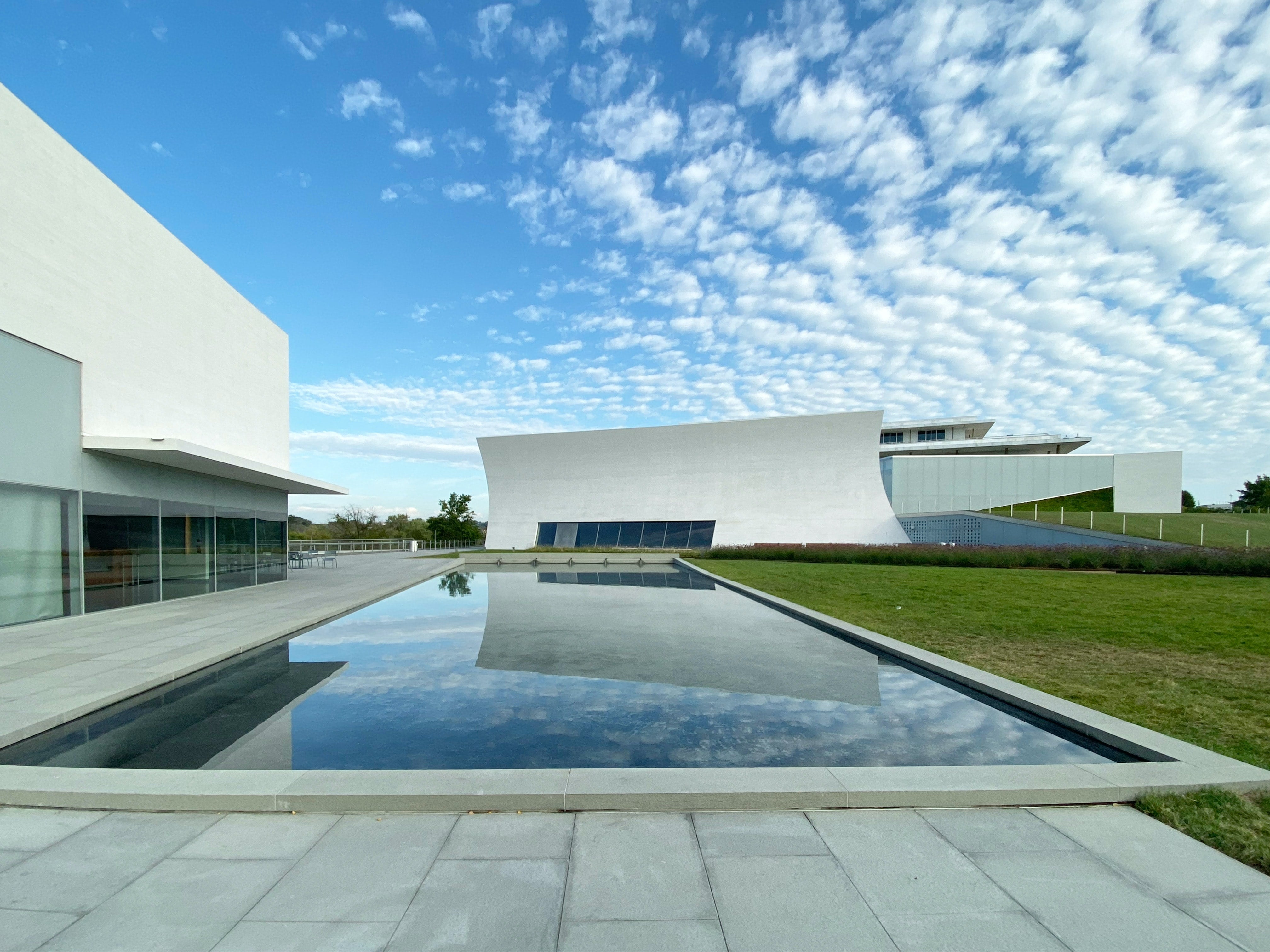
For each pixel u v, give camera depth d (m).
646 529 32.97
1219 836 2.89
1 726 4.47
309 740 4.46
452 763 4.02
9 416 8.91
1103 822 3.10
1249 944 2.19
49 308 9.65
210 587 14.05
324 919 2.32
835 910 2.38
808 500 30.50
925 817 3.15
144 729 4.73
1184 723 4.58
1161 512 31.12
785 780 3.36
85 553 10.30
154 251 12.47
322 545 40.72
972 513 26.98
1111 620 9.13
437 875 2.62
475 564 26.42
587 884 2.55
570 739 4.48
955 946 2.18
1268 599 11.10
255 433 17.66
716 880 2.58
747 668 6.73
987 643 7.57
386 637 8.68
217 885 2.55
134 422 11.78
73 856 2.79
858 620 9.34
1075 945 2.19
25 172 9.20
